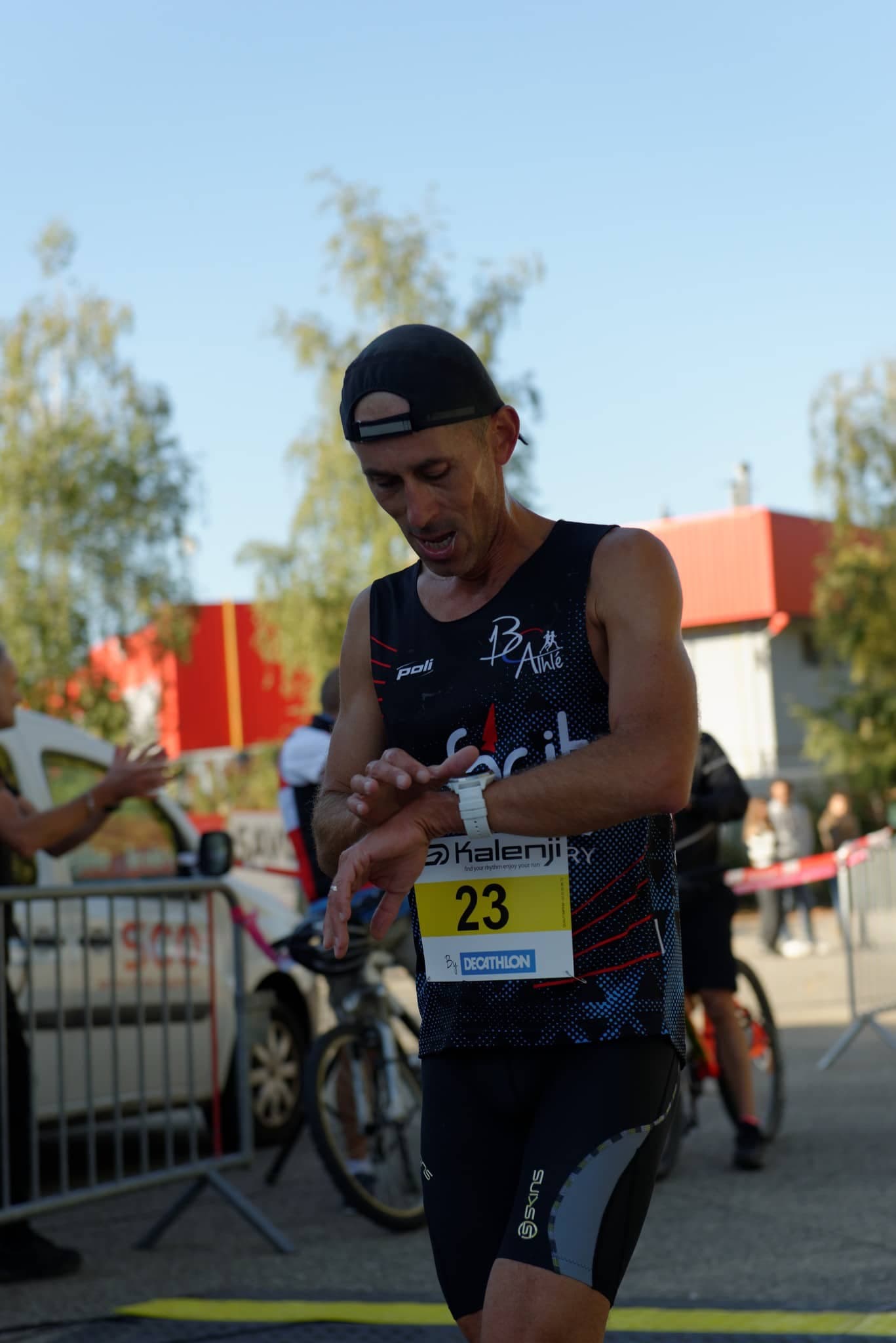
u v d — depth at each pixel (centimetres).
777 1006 1191
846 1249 475
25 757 643
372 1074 545
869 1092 787
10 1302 457
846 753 2883
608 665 218
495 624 222
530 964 218
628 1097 210
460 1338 398
